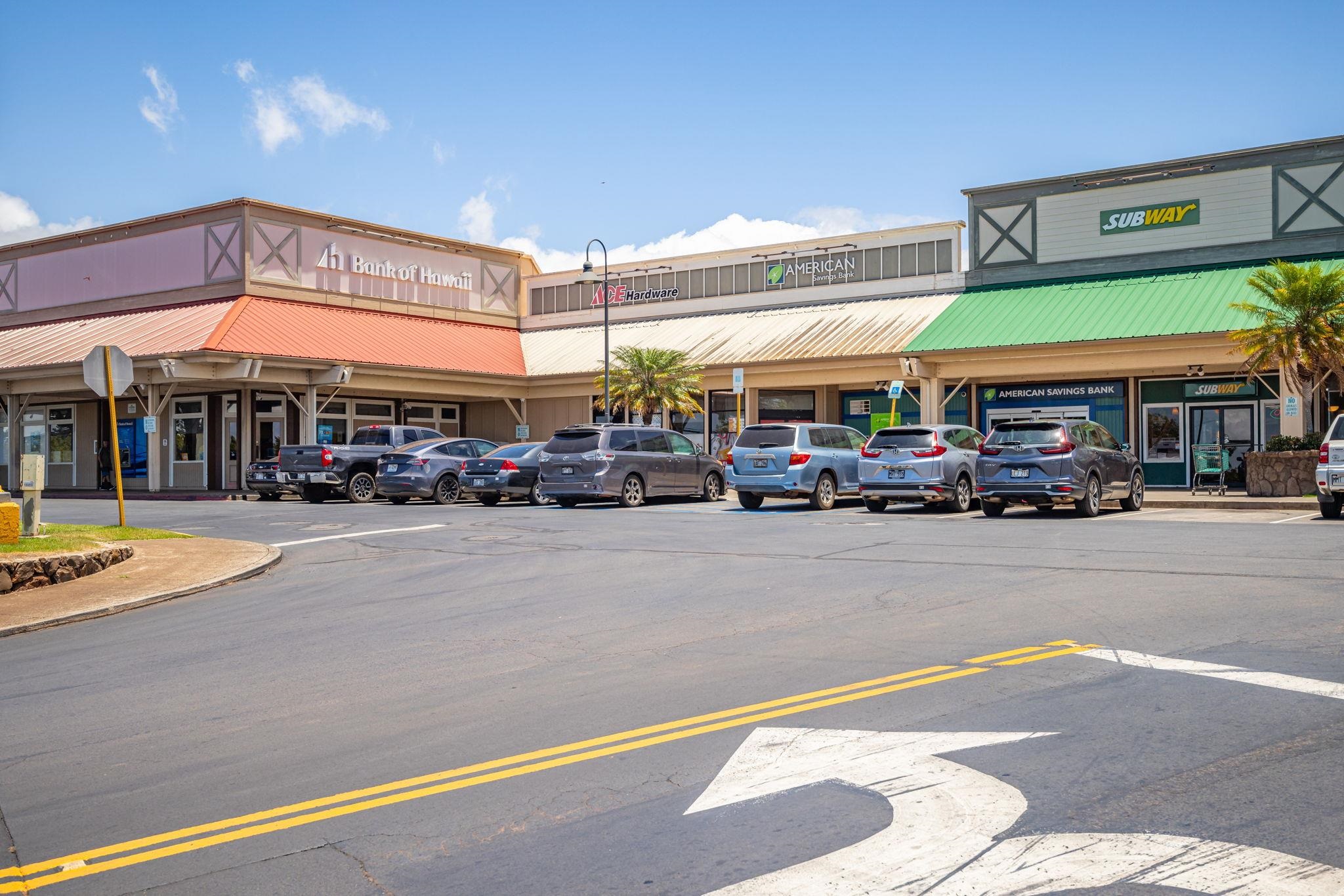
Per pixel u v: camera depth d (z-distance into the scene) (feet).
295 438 116.57
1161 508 68.08
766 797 15.40
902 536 48.32
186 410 117.80
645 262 135.13
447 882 12.92
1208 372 91.35
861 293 117.70
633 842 13.97
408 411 129.80
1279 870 12.51
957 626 27.20
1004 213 107.24
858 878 12.64
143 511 75.97
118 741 19.60
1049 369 89.56
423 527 59.00
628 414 116.98
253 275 118.01
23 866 13.91
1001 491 59.72
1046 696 20.26
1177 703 19.52
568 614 30.86
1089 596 30.83
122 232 129.08
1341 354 72.43
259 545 50.78
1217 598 29.86
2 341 126.00
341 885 12.95
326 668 24.99
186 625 32.14
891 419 89.61
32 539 45.21
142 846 14.40
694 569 39.24
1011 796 15.07
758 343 110.01
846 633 26.89
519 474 78.54
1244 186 94.84
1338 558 37.17
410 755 17.95
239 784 16.80
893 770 16.34
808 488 68.39
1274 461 71.72
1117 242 100.89
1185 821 14.03
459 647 26.86
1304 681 20.77
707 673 23.12
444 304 138.51
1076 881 12.37
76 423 127.75
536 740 18.54
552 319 144.05
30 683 24.98
